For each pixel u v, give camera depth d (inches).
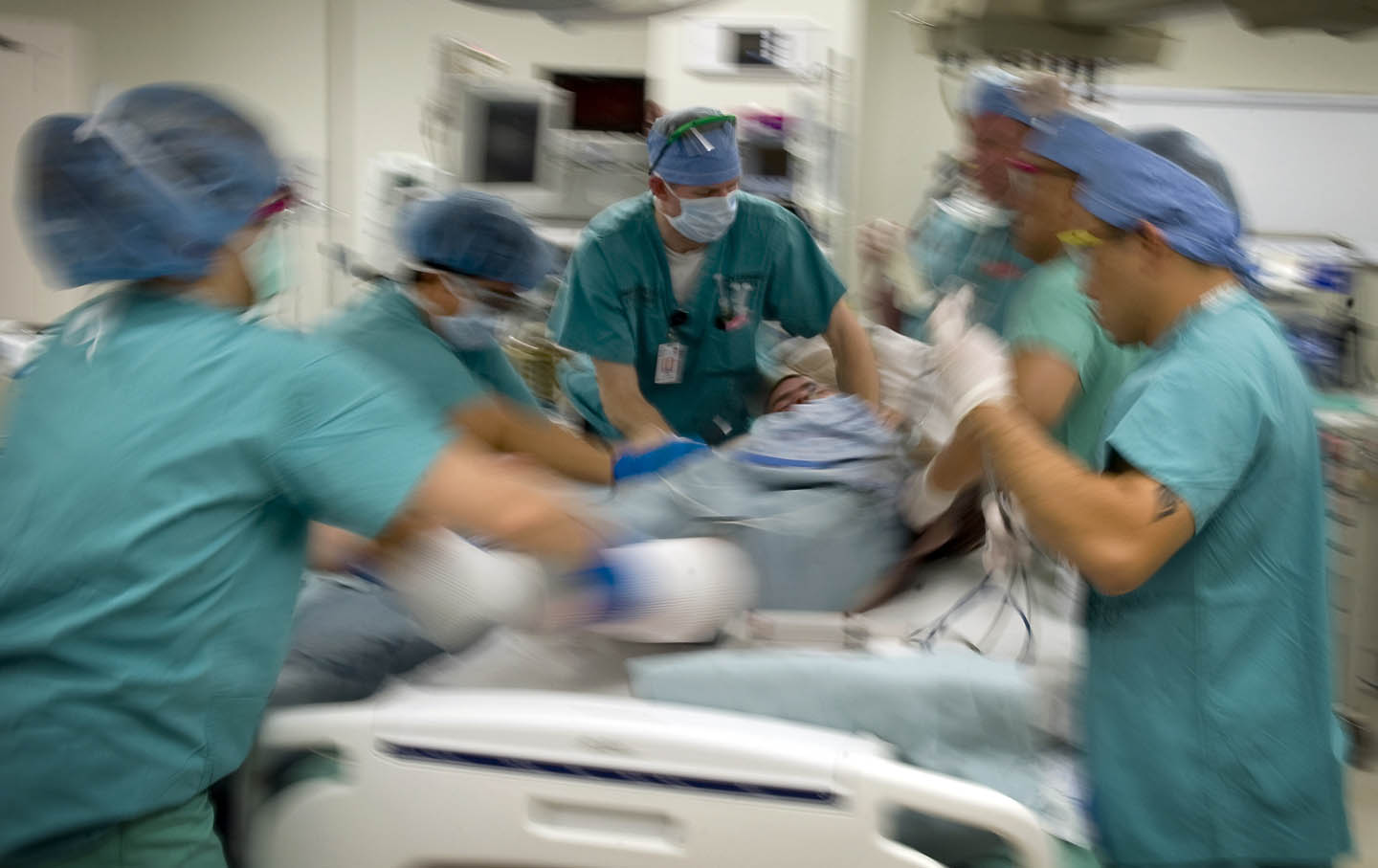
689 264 89.8
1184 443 45.3
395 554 51.8
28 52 167.0
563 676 55.4
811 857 47.2
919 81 169.2
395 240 76.2
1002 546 65.2
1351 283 131.6
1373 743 114.3
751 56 137.9
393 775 49.3
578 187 135.3
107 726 42.1
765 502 62.7
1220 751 47.4
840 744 48.8
